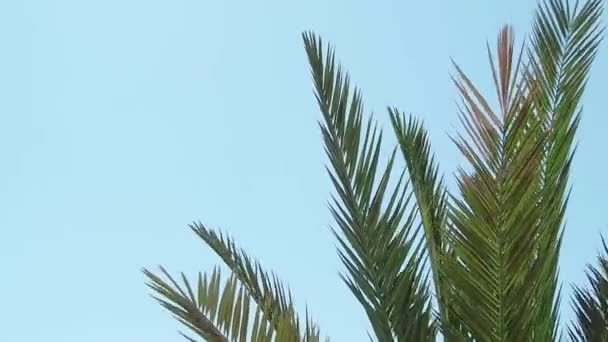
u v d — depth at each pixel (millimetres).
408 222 5195
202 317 4484
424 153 6039
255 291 6113
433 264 5469
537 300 4863
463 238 4680
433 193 5918
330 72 5379
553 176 5098
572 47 5820
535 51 5805
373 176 5242
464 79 4527
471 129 4535
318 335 4543
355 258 5246
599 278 5754
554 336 5168
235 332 4488
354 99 5352
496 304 4758
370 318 5203
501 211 4570
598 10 5918
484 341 4809
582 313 5680
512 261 4656
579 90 5645
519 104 4449
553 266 4984
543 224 4785
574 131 5402
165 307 4512
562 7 5945
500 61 4449
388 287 5176
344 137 5297
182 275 4543
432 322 5203
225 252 6367
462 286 4789
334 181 5297
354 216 5246
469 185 4590
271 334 4469
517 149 4508
